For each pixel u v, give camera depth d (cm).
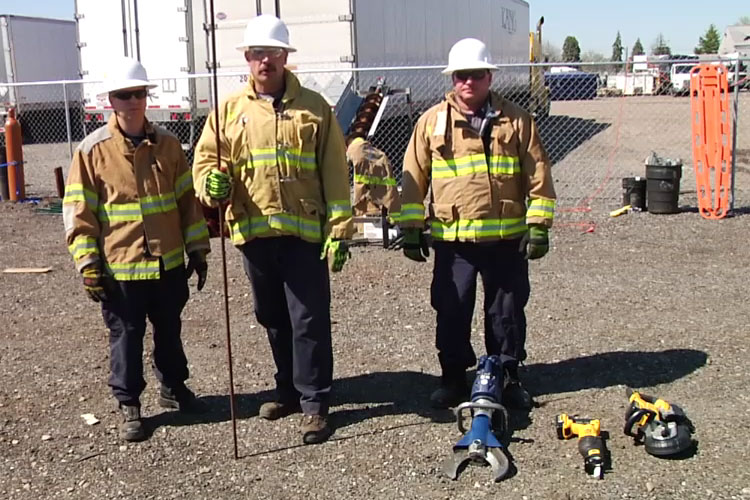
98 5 1543
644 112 2848
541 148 454
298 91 429
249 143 423
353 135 967
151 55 1525
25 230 1107
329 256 427
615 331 610
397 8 1466
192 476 408
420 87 1579
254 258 436
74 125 2602
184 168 452
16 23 2433
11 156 1306
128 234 431
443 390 480
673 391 491
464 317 470
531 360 554
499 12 2173
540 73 2395
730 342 575
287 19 1323
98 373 555
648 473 395
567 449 422
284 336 463
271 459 423
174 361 470
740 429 437
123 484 402
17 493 395
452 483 394
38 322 684
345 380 529
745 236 938
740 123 2488
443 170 458
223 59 1380
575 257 866
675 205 1073
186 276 459
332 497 385
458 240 457
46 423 473
